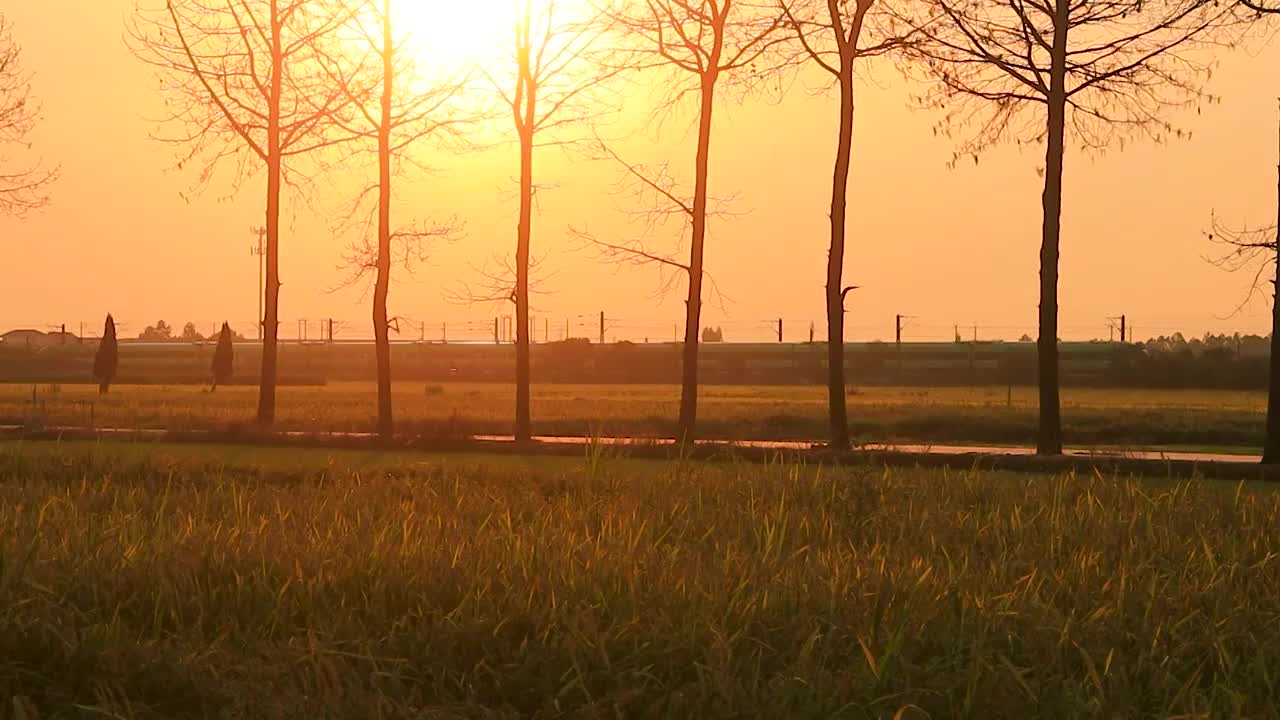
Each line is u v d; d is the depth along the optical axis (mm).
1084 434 34469
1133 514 12617
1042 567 10031
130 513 12133
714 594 8234
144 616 8109
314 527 11016
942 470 18438
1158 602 8555
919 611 8117
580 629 7523
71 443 25469
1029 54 25516
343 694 6766
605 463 18406
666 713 6637
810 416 38344
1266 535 11875
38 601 7852
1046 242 25500
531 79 29766
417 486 15125
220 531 10398
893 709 6652
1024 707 6684
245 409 41281
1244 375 82812
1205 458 26016
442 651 7367
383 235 30188
